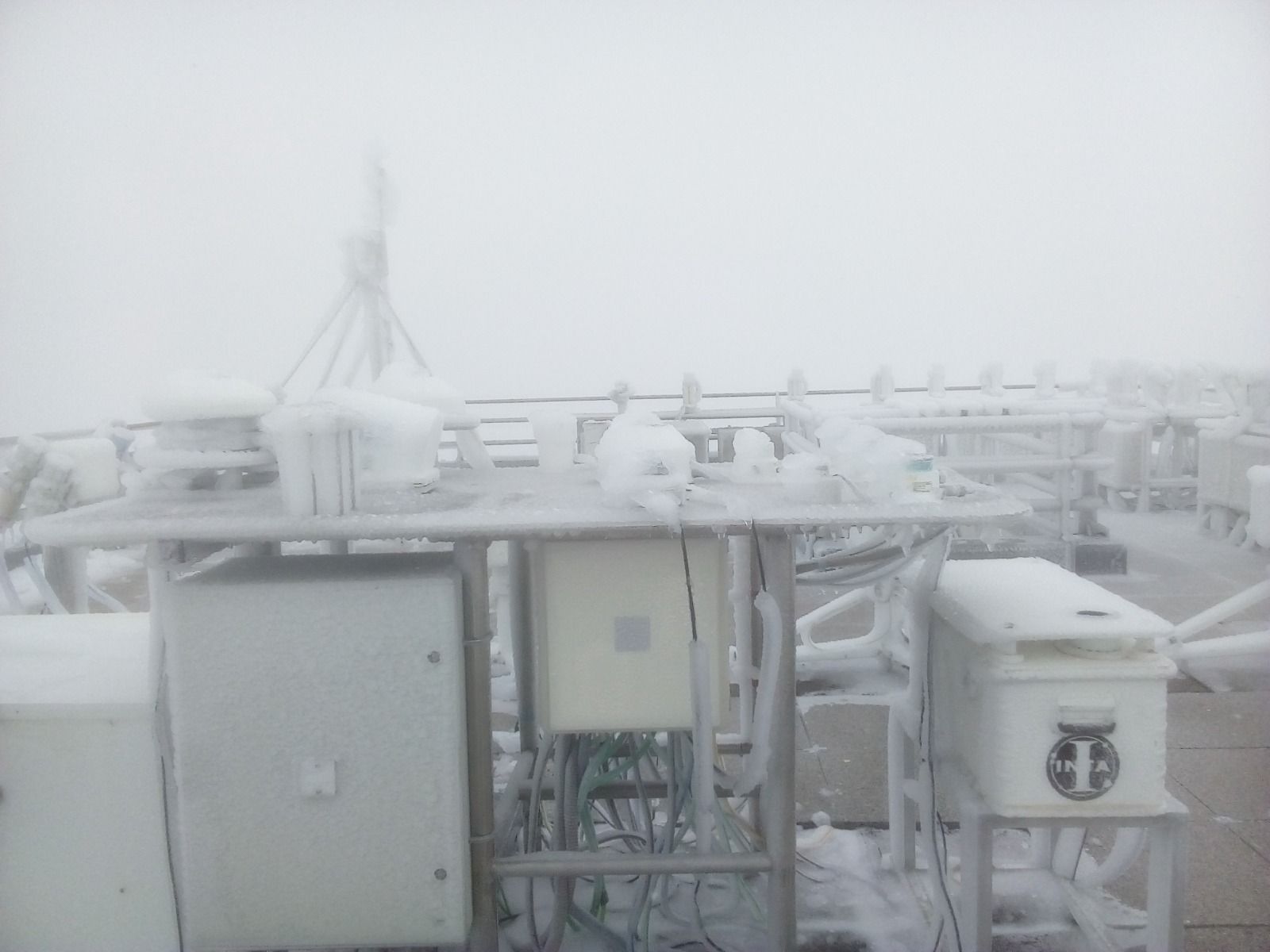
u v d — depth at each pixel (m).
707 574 1.60
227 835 1.54
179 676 1.51
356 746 1.51
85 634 1.87
